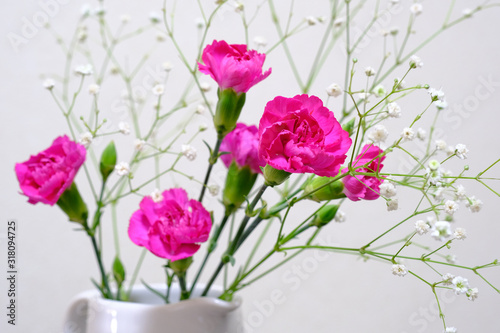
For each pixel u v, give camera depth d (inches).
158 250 20.0
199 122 31.8
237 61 19.5
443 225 18.8
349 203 33.1
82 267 33.1
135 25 32.2
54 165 20.0
